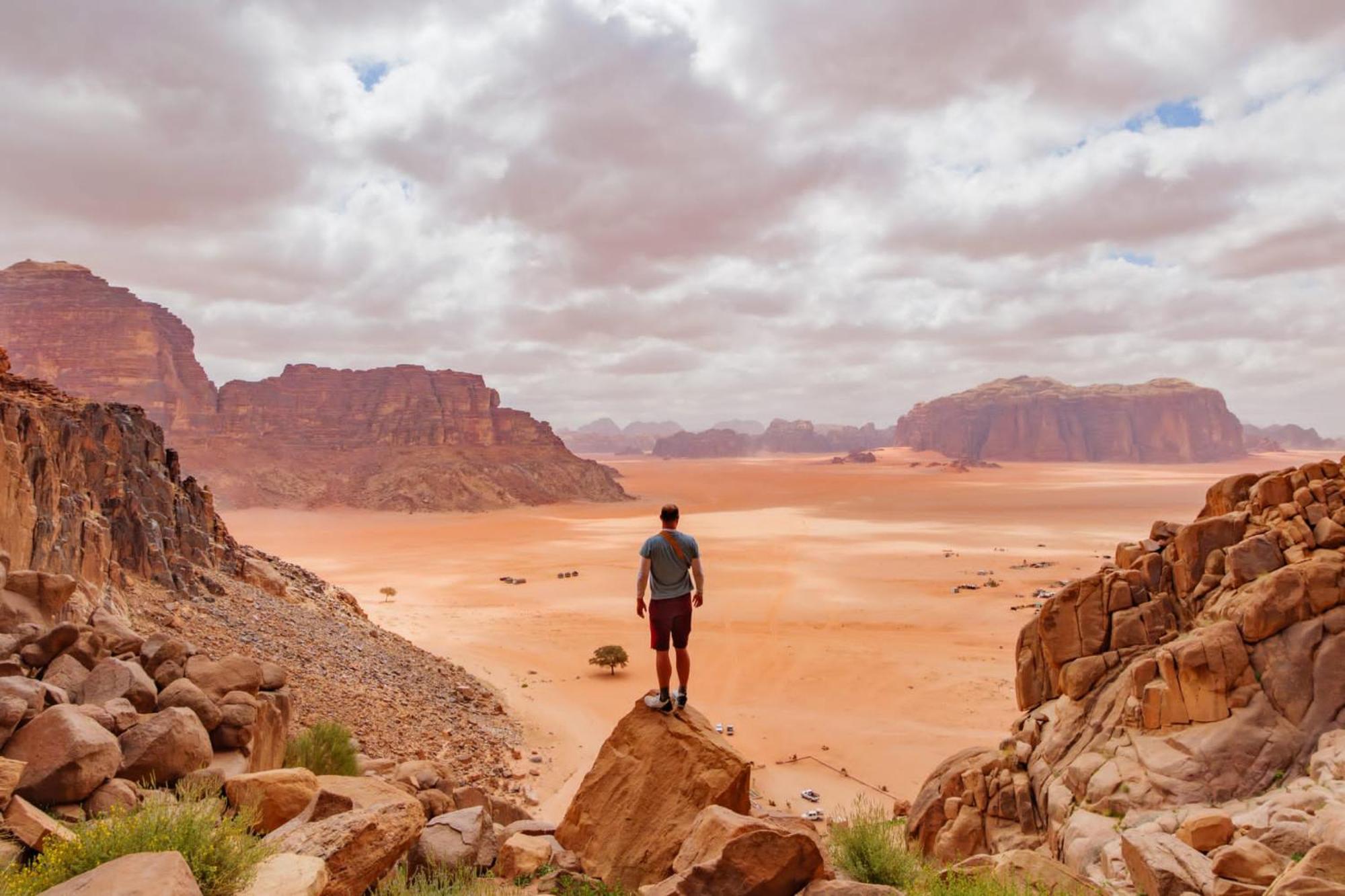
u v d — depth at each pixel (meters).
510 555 160.00
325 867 7.82
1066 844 16.28
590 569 137.88
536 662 66.44
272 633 36.56
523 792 31.91
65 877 6.84
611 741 10.73
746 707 54.84
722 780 9.75
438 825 10.63
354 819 8.91
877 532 196.00
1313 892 9.21
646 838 9.77
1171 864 11.85
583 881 9.52
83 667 12.45
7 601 13.48
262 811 9.96
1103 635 20.64
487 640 75.56
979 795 19.77
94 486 33.44
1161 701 17.97
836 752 45.25
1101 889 11.98
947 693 57.47
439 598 107.06
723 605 98.00
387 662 43.00
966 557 145.00
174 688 12.31
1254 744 16.48
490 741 37.28
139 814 7.56
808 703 55.97
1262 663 17.36
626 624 85.81
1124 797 16.59
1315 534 18.80
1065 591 21.47
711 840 8.69
